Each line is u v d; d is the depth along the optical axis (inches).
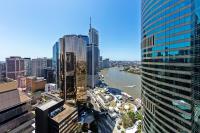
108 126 7500.0
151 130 4178.2
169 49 3334.2
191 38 2765.7
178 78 3075.8
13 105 4074.8
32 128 4633.4
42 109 4906.5
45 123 4879.4
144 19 4709.6
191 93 2763.3
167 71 3403.1
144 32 4712.1
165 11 3449.8
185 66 2898.6
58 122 4694.9
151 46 4133.9
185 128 2910.9
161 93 3649.1
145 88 4643.2
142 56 4985.2
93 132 7209.6
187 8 2849.4
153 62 4018.2
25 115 4392.2
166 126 3459.6
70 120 5300.2
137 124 7214.6
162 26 3572.8
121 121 7810.0
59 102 5492.1
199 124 2532.0
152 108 4104.3
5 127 3858.3
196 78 2620.6
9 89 4229.8
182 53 2970.0
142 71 4997.5
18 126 4173.2
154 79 3978.8
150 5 4178.2
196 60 2623.0
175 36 3147.1
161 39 3624.5
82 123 7367.1
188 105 2832.2
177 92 3105.3
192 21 2726.4
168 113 3385.8
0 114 3774.6
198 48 2566.4
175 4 3129.9
